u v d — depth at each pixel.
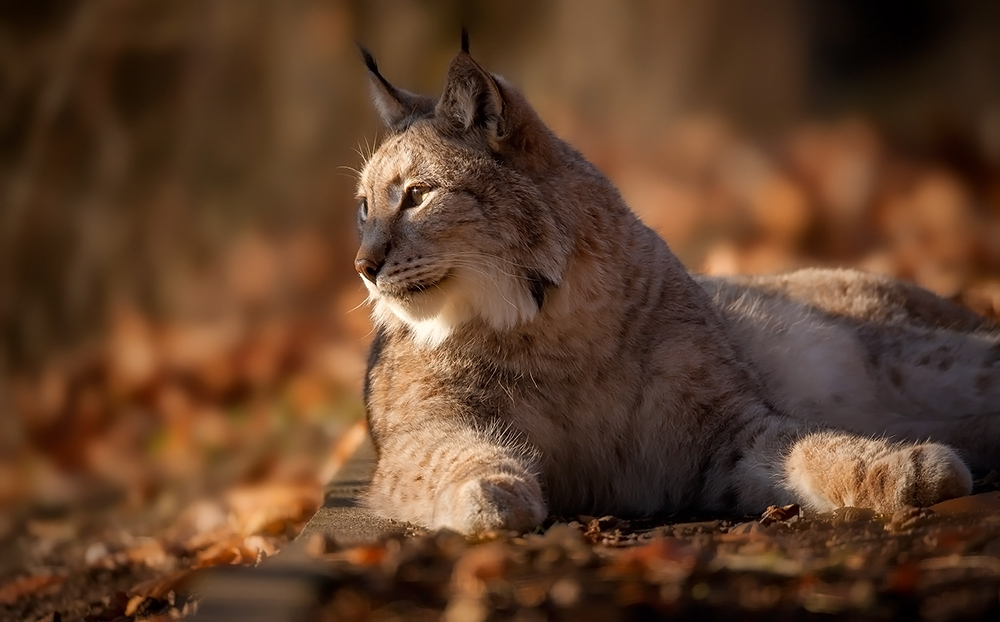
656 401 7.10
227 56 20.09
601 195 7.34
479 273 6.95
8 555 10.88
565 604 4.72
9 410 15.88
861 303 8.94
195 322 17.97
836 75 22.50
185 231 19.23
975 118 20.36
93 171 18.95
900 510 5.89
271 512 10.27
